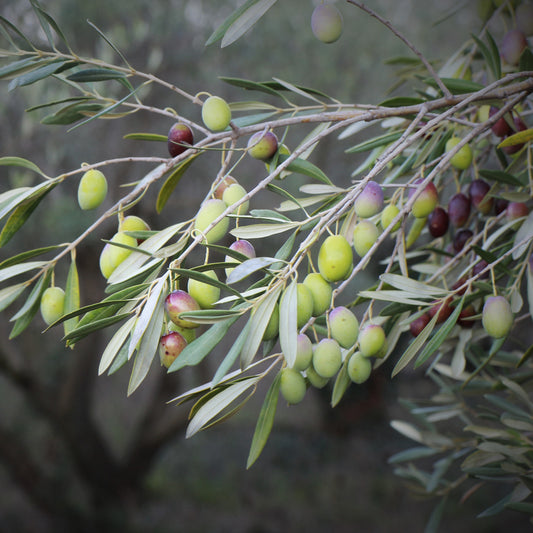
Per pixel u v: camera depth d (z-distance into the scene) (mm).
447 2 3268
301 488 5246
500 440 1054
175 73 3102
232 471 5512
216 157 3289
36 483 4402
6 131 2906
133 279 902
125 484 4652
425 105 958
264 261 875
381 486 5133
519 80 1030
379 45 3342
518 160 1035
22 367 4078
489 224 1026
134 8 2732
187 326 892
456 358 1041
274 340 920
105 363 892
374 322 1002
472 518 4469
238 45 3023
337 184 3529
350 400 5191
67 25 2646
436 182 1046
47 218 2957
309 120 959
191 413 908
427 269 1072
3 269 934
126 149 3162
